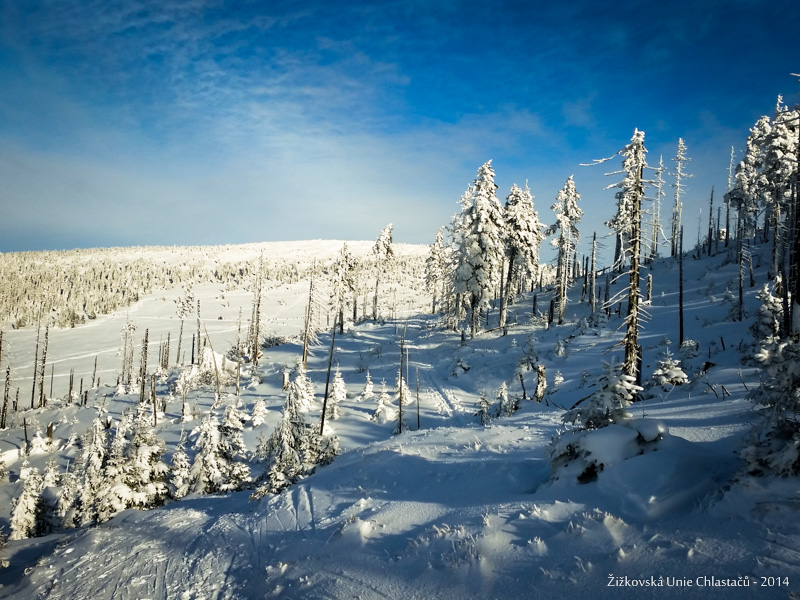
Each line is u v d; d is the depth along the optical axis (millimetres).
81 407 53812
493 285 45312
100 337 114062
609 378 9578
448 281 52031
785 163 35875
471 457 12812
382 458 14594
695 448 8562
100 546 12297
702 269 53250
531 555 6758
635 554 6031
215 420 21391
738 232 49625
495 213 44125
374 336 62438
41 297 149750
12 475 35344
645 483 7512
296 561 9047
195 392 51375
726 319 34031
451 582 6773
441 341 49875
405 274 168625
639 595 5328
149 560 10922
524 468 10742
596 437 8805
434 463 12945
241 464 20953
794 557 5133
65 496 26203
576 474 8758
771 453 6730
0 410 56094
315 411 34531
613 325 41156
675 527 6383
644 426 8805
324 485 13594
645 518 6852
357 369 46750
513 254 48625
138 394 56594
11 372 58781
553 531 7195
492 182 44188
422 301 117625
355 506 11250
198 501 16578
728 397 15672
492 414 26500
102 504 16328
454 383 37344
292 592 7883
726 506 6434
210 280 199125
